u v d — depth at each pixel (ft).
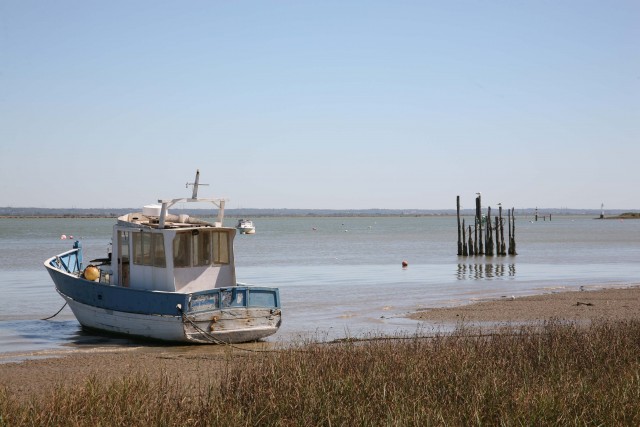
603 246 260.83
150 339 67.31
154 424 34.37
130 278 70.79
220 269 69.31
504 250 202.90
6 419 34.58
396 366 45.01
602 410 36.22
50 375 51.85
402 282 130.31
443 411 36.60
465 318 81.05
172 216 72.74
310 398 38.09
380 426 34.88
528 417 35.09
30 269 158.40
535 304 92.48
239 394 39.47
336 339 64.64
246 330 66.18
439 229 537.24
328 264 177.68
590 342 51.49
